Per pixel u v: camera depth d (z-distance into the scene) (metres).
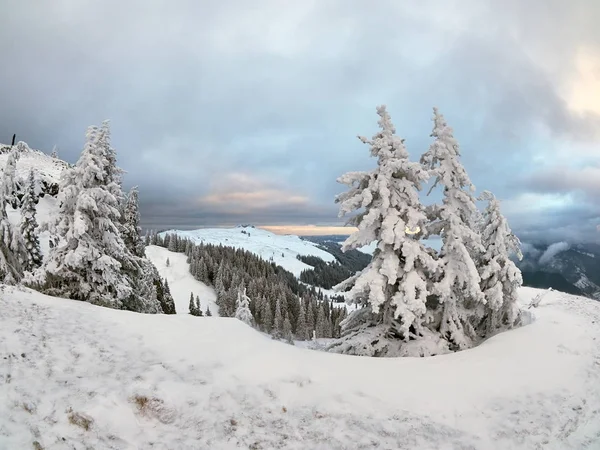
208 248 138.75
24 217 24.03
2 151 47.34
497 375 10.23
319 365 9.79
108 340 9.47
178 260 121.81
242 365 9.05
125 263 19.50
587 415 9.12
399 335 14.32
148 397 7.33
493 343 13.09
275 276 138.75
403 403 8.41
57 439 6.16
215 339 10.38
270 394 8.14
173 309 44.66
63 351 8.54
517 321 16.80
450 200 14.81
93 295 16.55
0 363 7.51
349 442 7.14
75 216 15.98
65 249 16.45
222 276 107.25
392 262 12.89
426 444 7.29
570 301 24.81
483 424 8.02
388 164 13.30
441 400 8.70
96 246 16.75
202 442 6.74
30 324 9.48
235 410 7.57
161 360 8.85
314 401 8.12
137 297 21.14
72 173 16.41
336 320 89.38
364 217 13.21
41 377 7.45
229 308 90.75
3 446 5.75
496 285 15.70
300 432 7.27
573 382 10.42
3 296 11.17
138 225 35.56
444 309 14.65
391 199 13.41
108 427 6.59
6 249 18.03
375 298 12.46
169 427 6.95
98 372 8.02
